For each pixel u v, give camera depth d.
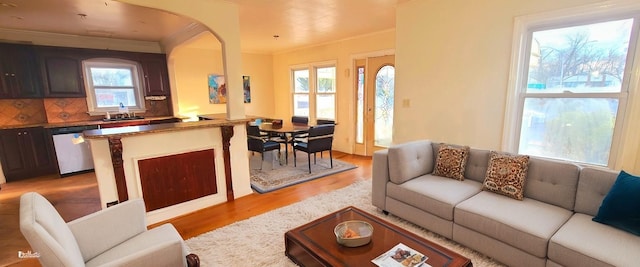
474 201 2.18
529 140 2.90
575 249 1.56
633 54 2.26
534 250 1.73
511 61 2.79
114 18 3.58
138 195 2.66
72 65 4.56
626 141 2.35
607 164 2.48
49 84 4.38
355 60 5.41
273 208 3.04
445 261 1.47
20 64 4.17
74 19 3.60
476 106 3.09
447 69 3.25
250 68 6.80
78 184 3.96
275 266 2.03
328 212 2.88
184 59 5.71
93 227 1.61
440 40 3.26
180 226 2.67
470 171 2.65
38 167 4.36
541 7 2.57
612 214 1.73
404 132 3.79
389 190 2.68
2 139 4.03
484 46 2.95
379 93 5.20
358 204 3.07
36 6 3.01
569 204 2.02
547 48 2.70
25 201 1.35
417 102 3.59
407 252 1.56
